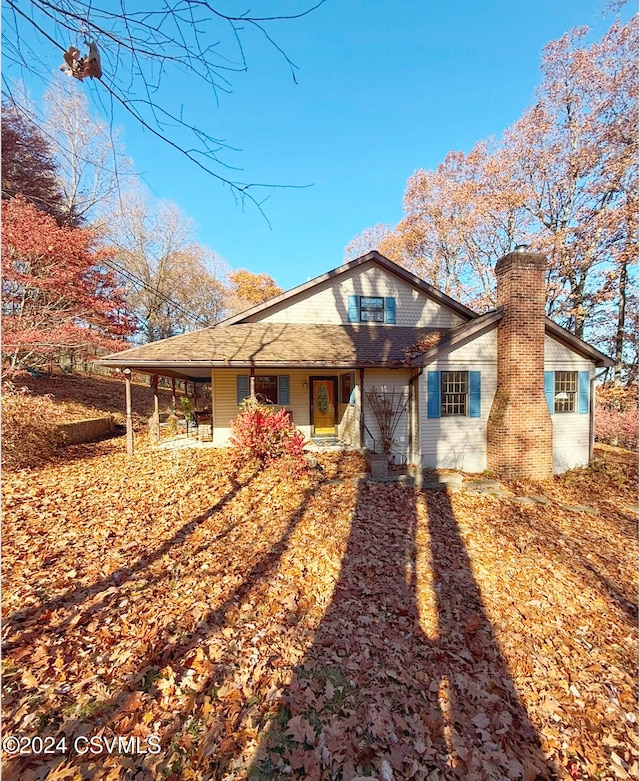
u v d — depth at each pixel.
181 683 2.93
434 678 3.31
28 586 4.00
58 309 12.94
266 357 9.61
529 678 3.49
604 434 16.12
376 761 2.49
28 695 2.69
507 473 9.71
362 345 10.96
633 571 5.84
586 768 2.67
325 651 3.48
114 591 4.06
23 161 6.50
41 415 9.91
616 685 3.54
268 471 8.66
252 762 2.40
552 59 18.69
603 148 17.72
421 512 7.23
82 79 2.23
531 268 9.84
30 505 6.25
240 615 3.86
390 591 4.62
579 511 8.09
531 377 9.86
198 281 29.92
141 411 19.05
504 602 4.67
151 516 6.15
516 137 20.81
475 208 22.39
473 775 2.47
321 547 5.50
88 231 13.05
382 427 10.66
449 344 9.88
